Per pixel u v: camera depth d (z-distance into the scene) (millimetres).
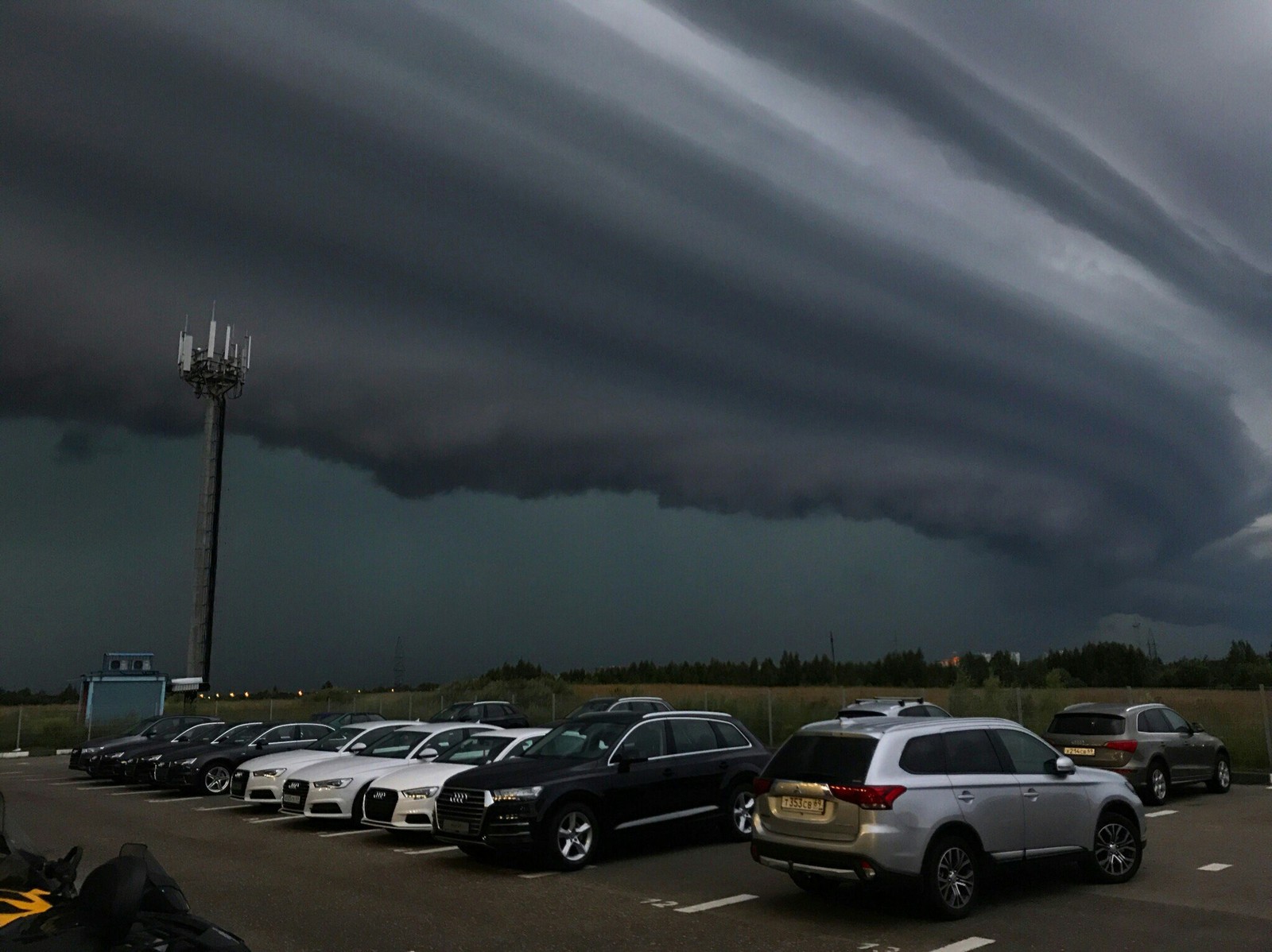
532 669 67500
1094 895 9500
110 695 41531
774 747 29188
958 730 9172
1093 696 32531
